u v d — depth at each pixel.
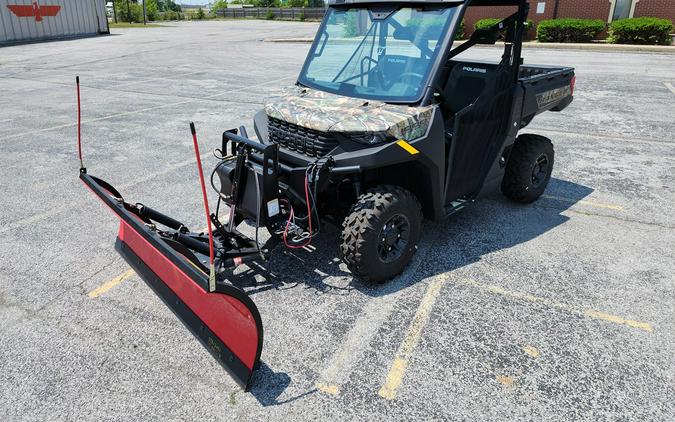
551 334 3.42
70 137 8.38
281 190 3.80
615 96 11.41
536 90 5.18
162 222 4.02
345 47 4.39
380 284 4.00
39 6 27.67
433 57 3.89
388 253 3.94
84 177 3.77
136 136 8.44
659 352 3.24
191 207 5.53
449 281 4.06
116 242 4.21
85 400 2.88
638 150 7.54
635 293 3.89
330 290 3.94
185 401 2.88
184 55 21.11
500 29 4.43
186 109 10.55
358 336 3.41
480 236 4.84
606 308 3.71
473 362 3.16
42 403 2.86
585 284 4.02
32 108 10.75
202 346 3.32
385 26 4.12
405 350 3.28
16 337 3.41
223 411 2.80
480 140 4.55
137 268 3.77
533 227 5.04
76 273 4.20
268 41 27.91
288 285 4.00
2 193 5.93
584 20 22.61
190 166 6.91
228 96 12.02
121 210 3.33
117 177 6.46
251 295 3.86
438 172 4.01
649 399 2.86
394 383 2.99
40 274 4.18
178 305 3.30
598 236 4.84
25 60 19.39
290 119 3.84
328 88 4.34
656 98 11.13
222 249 3.73
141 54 21.50
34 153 7.50
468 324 3.53
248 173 3.71
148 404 2.86
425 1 3.99
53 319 3.61
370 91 4.10
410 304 3.76
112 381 3.03
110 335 3.43
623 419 2.72
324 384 2.99
